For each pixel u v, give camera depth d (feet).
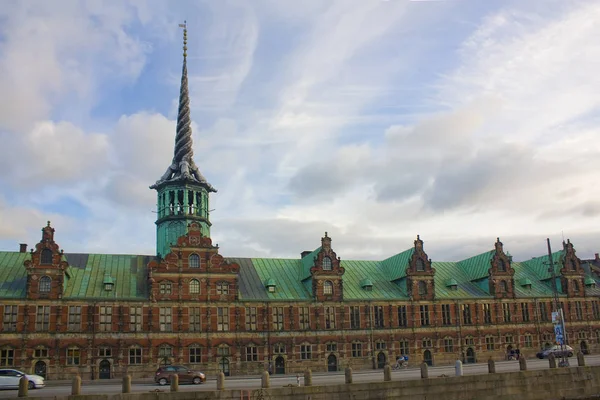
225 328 275.39
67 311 253.44
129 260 290.56
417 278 317.01
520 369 192.34
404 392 168.25
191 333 268.41
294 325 287.07
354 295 308.40
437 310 317.22
